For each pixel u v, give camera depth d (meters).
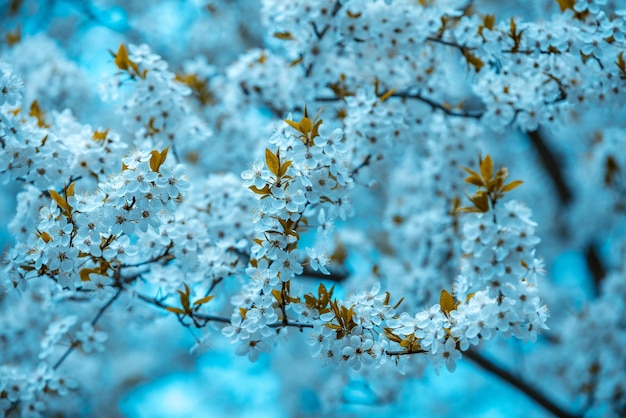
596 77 1.18
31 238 1.06
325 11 1.23
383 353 1.01
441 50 1.26
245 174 1.01
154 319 1.28
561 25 1.16
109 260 1.07
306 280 1.43
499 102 1.23
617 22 1.15
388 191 1.59
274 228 1.01
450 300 1.01
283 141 1.04
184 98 1.25
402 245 1.43
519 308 1.01
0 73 1.08
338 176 1.03
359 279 1.38
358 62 1.27
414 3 1.24
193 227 1.13
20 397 1.19
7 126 1.09
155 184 1.01
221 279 1.15
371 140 1.21
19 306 1.33
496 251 1.01
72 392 1.49
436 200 1.39
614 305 1.52
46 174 1.12
